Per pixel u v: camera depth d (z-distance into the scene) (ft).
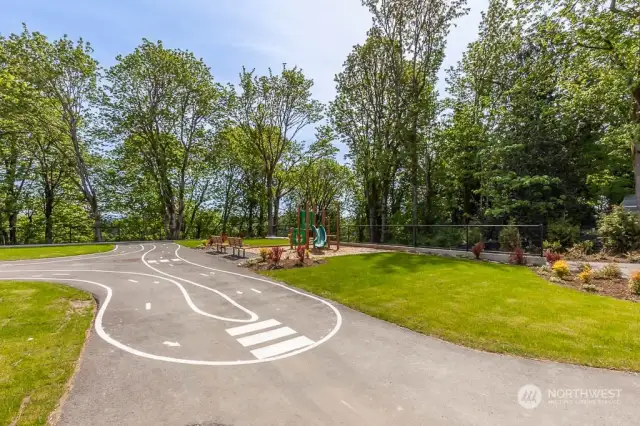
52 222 110.42
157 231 131.44
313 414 11.54
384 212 88.07
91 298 28.37
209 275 39.37
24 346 17.46
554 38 52.80
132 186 114.21
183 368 15.35
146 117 100.17
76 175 106.83
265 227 143.74
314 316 23.70
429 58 75.05
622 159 58.75
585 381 13.84
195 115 107.86
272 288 32.60
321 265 44.24
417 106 74.69
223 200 136.46
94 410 11.82
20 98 79.56
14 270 42.96
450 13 71.10
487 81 75.77
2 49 78.64
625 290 28.07
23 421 11.03
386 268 40.81
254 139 110.52
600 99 54.80
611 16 46.32
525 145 63.52
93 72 92.48
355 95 85.97
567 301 25.32
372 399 12.57
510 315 22.39
